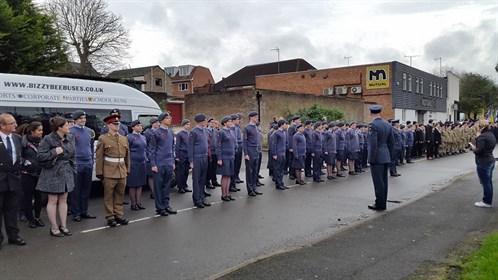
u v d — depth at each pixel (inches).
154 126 393.1
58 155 281.6
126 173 323.6
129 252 251.0
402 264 221.9
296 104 1091.3
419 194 449.7
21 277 211.2
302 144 519.8
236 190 472.4
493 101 2522.1
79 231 300.2
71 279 208.4
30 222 310.3
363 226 301.1
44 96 401.1
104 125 439.2
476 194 429.7
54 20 940.6
